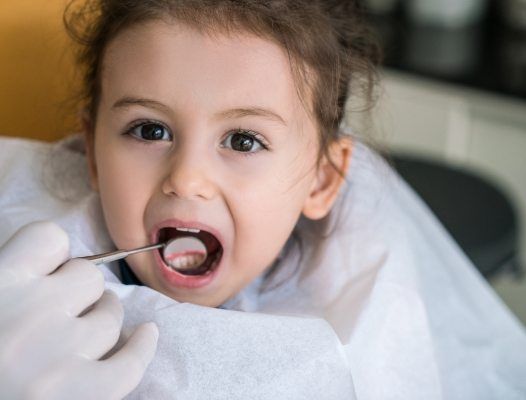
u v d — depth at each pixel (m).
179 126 0.62
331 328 0.62
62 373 0.50
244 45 0.62
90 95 0.71
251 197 0.64
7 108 0.78
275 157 0.65
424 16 1.61
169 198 0.62
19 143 0.73
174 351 0.58
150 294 0.60
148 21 0.62
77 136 0.76
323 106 0.70
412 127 1.49
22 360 0.50
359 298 0.71
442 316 0.84
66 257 0.55
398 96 1.48
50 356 0.50
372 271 0.73
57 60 0.79
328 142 0.72
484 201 1.07
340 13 0.75
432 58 1.47
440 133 1.46
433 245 0.88
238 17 0.63
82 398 0.50
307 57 0.67
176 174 0.61
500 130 1.42
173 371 0.57
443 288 0.86
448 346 0.83
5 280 0.52
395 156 1.17
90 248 0.67
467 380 0.82
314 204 0.74
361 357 0.67
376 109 0.89
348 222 0.77
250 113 0.62
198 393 0.57
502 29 1.62
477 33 1.59
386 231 0.77
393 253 0.75
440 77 1.42
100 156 0.65
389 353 0.70
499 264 1.00
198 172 0.61
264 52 0.63
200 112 0.61
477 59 1.48
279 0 0.65
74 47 0.77
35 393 0.49
